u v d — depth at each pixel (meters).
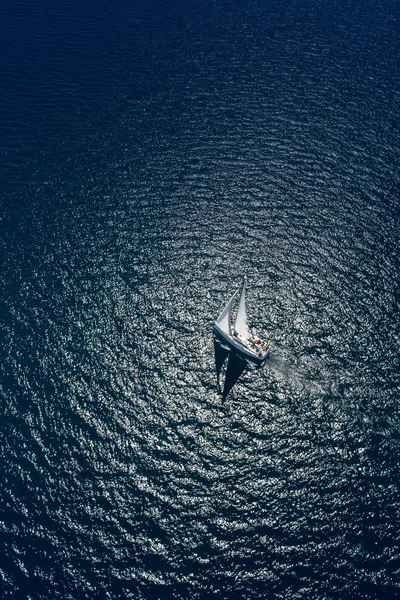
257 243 100.69
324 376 81.62
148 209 107.69
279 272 95.75
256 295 92.38
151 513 69.31
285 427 76.62
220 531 67.75
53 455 74.06
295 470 72.50
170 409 78.81
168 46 157.50
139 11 177.12
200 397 80.00
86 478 72.12
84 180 114.38
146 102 135.62
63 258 98.75
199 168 116.69
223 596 63.03
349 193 110.38
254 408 78.69
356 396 79.31
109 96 137.62
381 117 130.12
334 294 92.06
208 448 74.81
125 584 64.00
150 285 94.06
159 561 65.69
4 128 127.38
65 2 183.62
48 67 148.12
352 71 146.12
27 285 94.25
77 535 67.56
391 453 73.62
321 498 70.06
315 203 108.25
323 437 75.44
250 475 72.19
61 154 120.69
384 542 66.31
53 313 90.25
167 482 71.75
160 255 98.88
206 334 87.50
